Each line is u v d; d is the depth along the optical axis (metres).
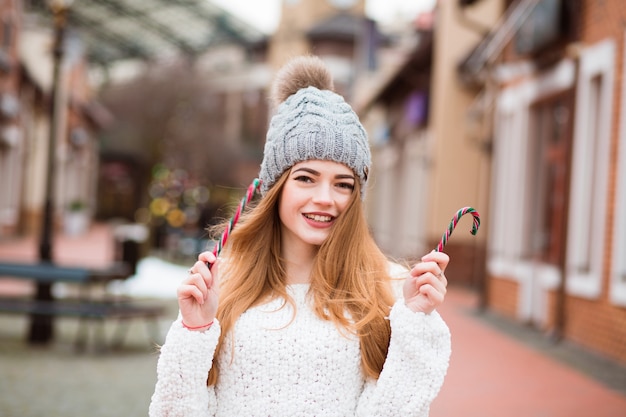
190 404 2.15
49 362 7.36
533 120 10.82
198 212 27.67
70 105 30.86
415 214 19.64
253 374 2.25
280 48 41.69
